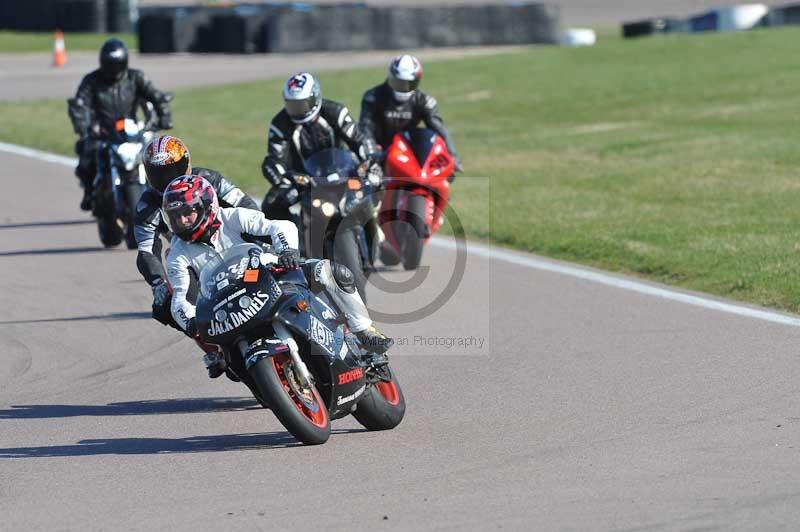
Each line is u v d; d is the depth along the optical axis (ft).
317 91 114.11
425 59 419.13
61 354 105.40
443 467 71.61
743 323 107.14
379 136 137.69
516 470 70.44
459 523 61.82
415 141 135.13
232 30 462.60
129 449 78.02
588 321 110.22
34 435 82.17
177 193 76.33
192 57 457.68
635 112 280.92
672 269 131.75
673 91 305.73
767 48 364.17
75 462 75.46
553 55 393.09
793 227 150.20
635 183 192.24
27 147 254.47
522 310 115.65
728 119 260.21
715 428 77.46
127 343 108.27
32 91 365.81
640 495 65.31
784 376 89.76
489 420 81.71
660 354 97.60
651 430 77.56
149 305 123.03
